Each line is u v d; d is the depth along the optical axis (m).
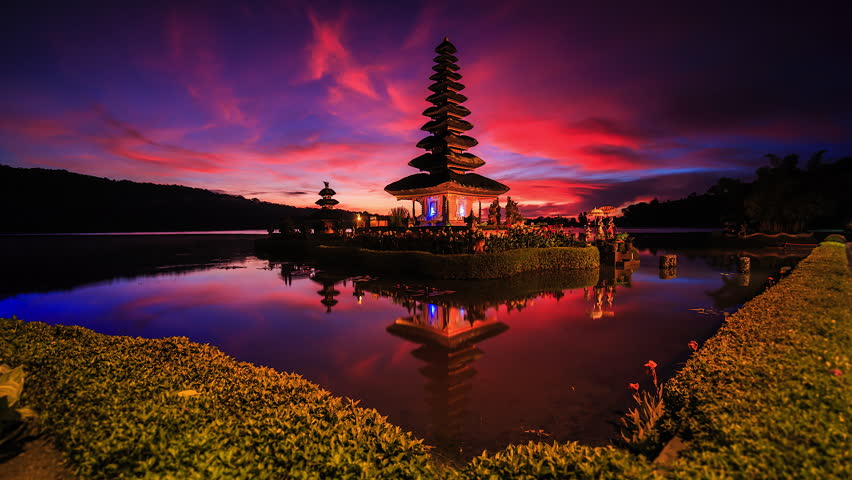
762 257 26.11
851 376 2.90
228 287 14.73
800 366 3.14
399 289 13.75
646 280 15.69
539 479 2.28
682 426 2.70
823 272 9.47
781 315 5.09
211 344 7.58
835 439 2.15
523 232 21.06
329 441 2.64
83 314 10.34
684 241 45.38
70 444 2.68
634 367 6.08
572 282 15.27
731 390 2.91
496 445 3.92
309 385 3.91
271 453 2.50
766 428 2.31
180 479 2.21
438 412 4.66
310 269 20.47
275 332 8.35
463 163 25.80
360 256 21.42
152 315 10.12
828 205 49.22
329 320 9.37
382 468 2.42
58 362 4.19
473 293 12.87
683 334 7.93
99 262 25.34
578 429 4.22
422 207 26.34
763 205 51.66
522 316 9.56
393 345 7.36
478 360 6.46
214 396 3.35
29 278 17.61
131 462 2.41
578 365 6.19
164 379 3.73
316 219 39.72
